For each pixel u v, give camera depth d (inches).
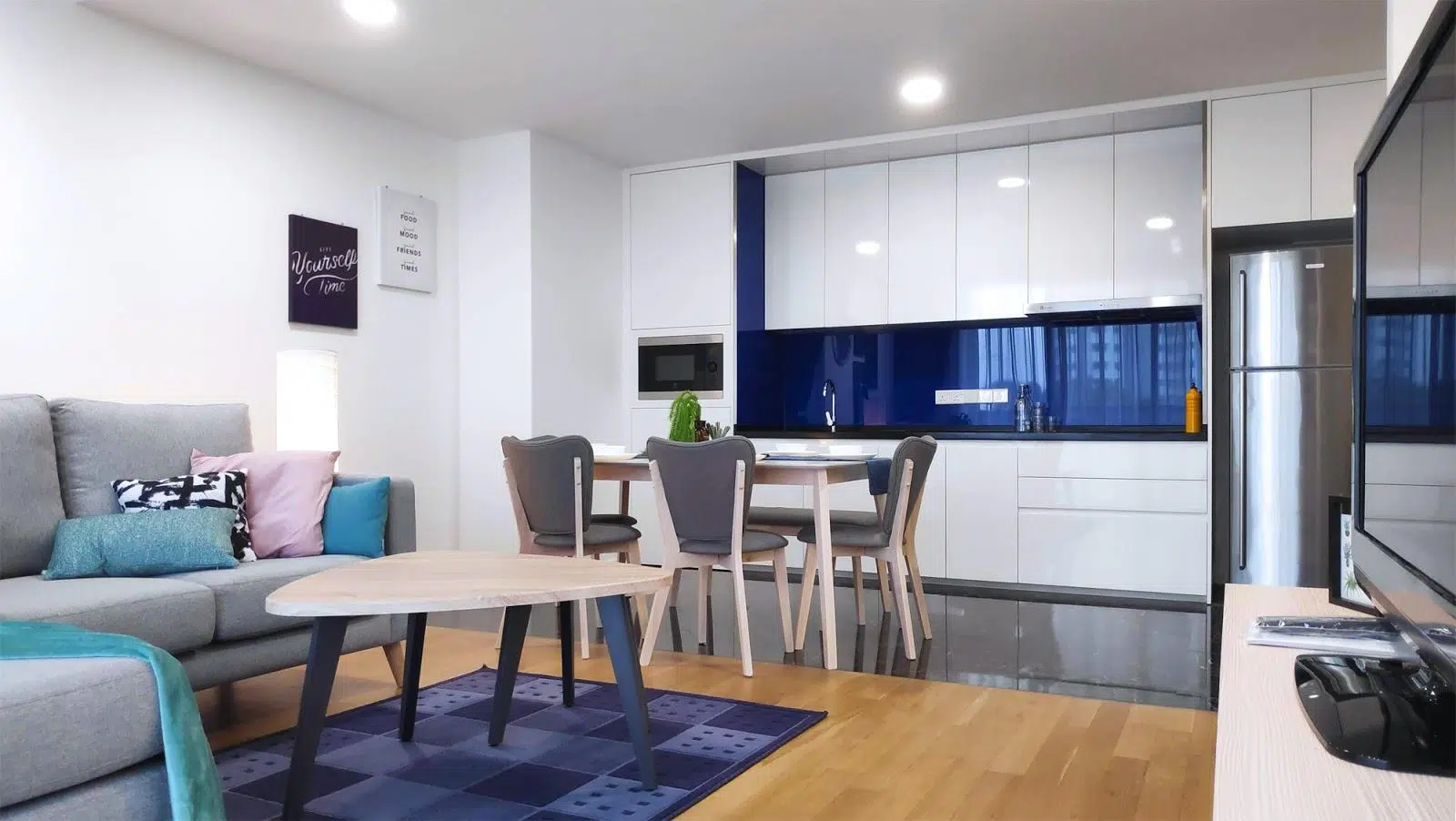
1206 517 197.6
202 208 171.3
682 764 103.2
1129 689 131.9
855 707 124.0
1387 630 56.5
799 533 159.9
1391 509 49.0
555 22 163.0
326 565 129.0
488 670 144.5
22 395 125.9
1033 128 214.2
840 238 245.8
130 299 159.5
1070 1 155.5
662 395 249.3
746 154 239.8
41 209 147.4
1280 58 179.2
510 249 223.5
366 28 165.3
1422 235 42.5
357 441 201.8
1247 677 49.0
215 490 131.6
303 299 188.7
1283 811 31.0
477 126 218.8
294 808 88.9
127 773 73.5
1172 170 211.8
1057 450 210.1
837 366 259.0
